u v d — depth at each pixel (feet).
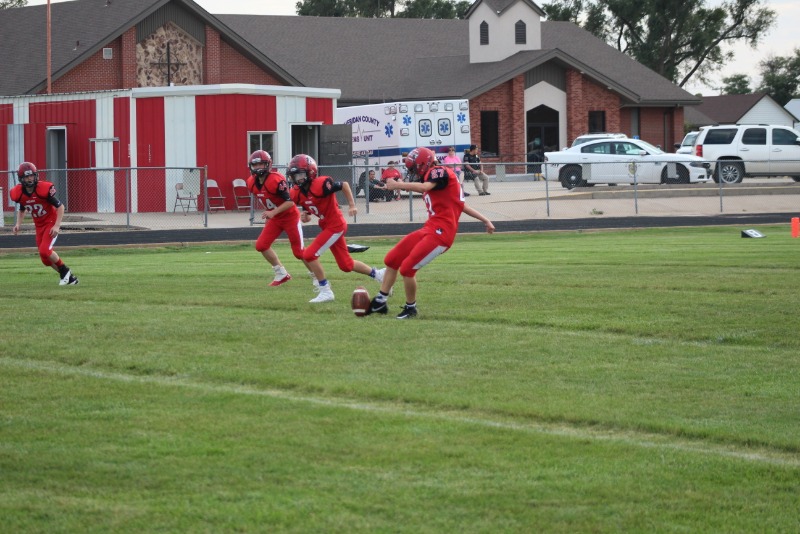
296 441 46.19
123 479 41.27
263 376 58.75
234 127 241.35
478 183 245.04
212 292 95.45
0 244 168.25
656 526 36.60
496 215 213.66
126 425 48.91
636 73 401.90
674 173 260.83
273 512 37.63
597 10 537.65
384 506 38.27
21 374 59.93
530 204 224.12
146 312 83.30
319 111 255.29
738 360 63.10
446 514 37.55
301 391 56.24
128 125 237.45
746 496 39.52
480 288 96.22
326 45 388.16
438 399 53.52
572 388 55.98
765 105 522.06
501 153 360.89
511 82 358.84
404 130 288.30
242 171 242.99
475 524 36.65
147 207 238.27
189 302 88.63
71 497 39.34
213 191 239.71
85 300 91.81
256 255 143.43
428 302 86.79
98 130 242.99
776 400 53.36
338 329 74.28
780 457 44.62
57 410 51.70
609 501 38.93
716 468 42.68
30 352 66.28
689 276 103.45
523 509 38.09
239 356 64.64
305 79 369.91
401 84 373.20
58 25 302.25
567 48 411.75
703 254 128.16
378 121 293.23
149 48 294.46
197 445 45.65
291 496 39.32
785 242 148.05
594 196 237.25
